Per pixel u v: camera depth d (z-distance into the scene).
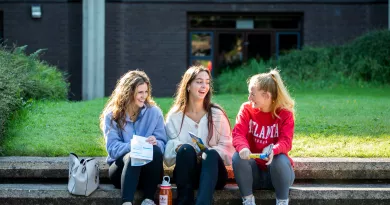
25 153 9.05
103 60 22.88
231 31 24.69
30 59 16.83
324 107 14.55
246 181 7.46
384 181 8.43
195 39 24.64
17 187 8.02
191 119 8.09
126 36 23.94
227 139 8.04
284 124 7.62
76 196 7.82
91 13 22.50
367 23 24.31
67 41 23.66
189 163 7.48
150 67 24.08
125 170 7.41
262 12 24.25
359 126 11.37
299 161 8.39
